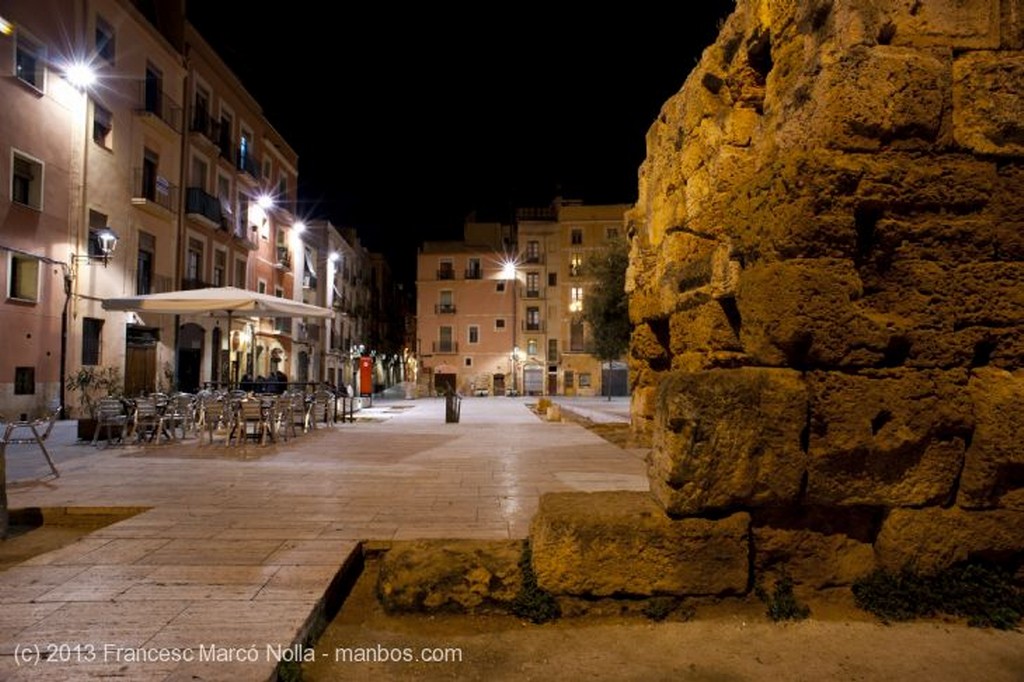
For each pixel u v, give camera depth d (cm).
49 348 1825
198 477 784
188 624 355
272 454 1007
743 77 641
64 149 1894
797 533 427
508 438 1280
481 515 588
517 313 6247
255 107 3478
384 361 7181
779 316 400
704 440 405
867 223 424
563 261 6216
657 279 914
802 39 477
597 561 410
